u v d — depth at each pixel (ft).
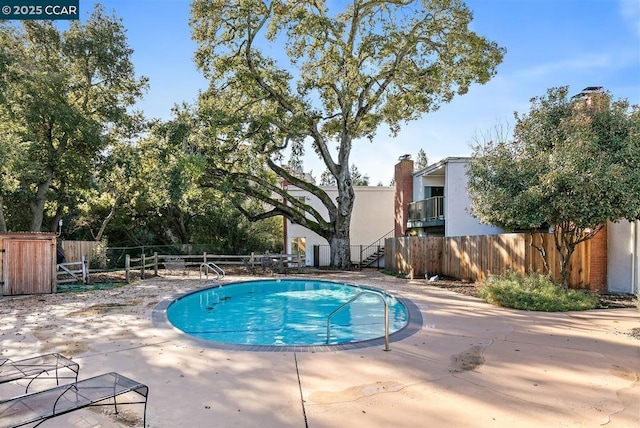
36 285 36.04
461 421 10.85
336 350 17.47
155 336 20.08
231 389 13.10
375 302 36.47
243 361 16.01
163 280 46.73
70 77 62.44
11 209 68.39
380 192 84.64
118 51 65.92
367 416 11.14
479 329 21.25
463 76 60.34
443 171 63.82
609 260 33.88
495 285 30.45
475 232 55.77
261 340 24.76
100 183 72.74
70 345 18.43
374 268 70.13
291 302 38.06
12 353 17.19
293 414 11.27
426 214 64.34
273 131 61.82
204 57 59.57
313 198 82.48
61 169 64.80
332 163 66.18
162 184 59.06
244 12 54.13
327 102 65.21
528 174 29.94
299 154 64.95
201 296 37.65
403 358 16.35
